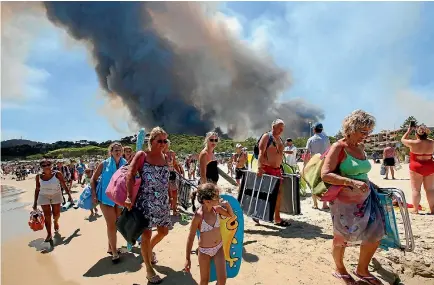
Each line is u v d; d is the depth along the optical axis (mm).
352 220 3980
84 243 6910
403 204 4168
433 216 7004
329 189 4086
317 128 8570
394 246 4309
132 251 5902
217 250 3840
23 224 10633
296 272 4555
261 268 4707
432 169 7238
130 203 4375
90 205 6332
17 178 45375
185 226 7406
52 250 6703
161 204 4531
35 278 5184
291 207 6848
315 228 6527
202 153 6258
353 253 5055
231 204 4340
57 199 7652
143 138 5484
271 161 6535
